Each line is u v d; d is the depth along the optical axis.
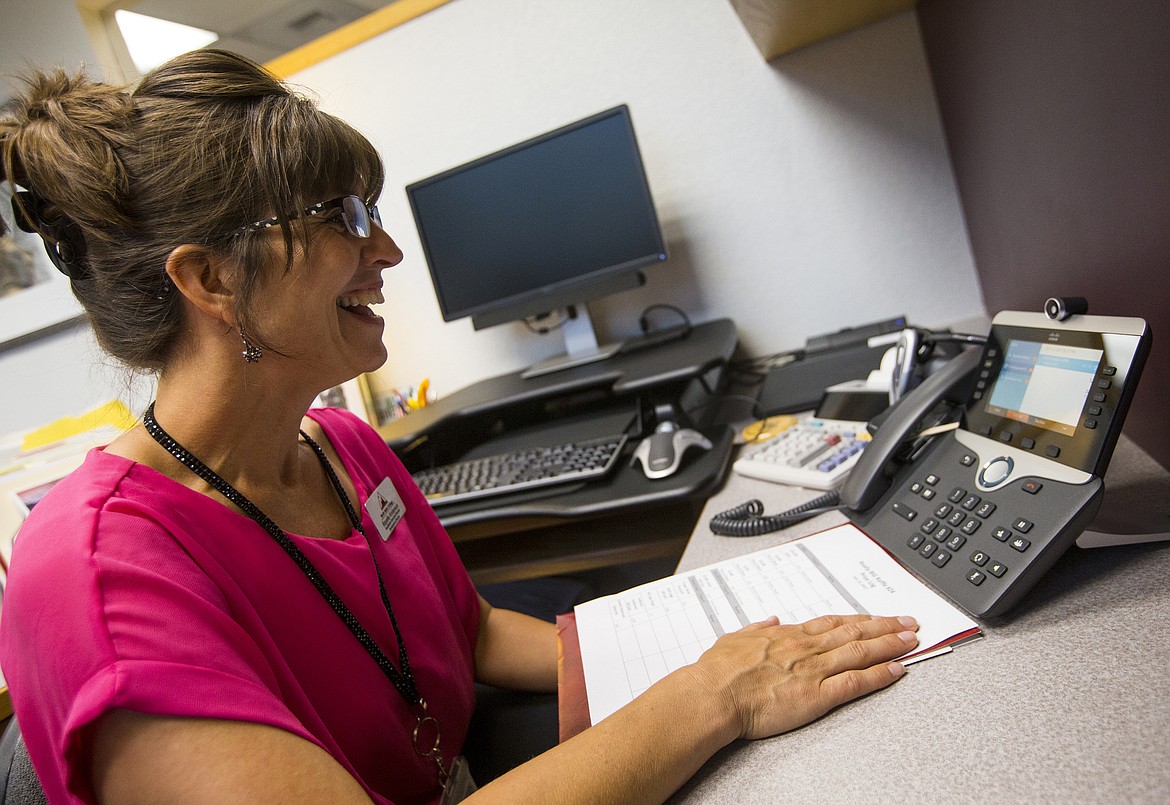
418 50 1.57
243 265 0.56
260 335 0.58
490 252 1.48
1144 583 0.52
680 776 0.47
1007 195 1.00
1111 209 0.65
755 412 1.24
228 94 0.56
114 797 0.44
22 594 0.49
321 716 0.61
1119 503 0.62
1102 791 0.37
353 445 0.82
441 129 1.60
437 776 0.70
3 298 1.67
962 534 0.59
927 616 0.56
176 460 0.60
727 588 0.69
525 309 1.49
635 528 1.19
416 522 0.84
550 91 1.53
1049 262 0.89
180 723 0.44
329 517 0.72
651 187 1.54
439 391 1.76
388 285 1.72
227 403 0.61
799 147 1.45
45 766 0.49
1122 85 0.55
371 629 0.67
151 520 0.53
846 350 1.33
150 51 1.73
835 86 1.40
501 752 0.77
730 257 1.54
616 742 0.48
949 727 0.45
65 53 1.62
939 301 1.47
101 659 0.44
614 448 1.12
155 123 0.54
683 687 0.52
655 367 1.22
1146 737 0.39
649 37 1.46
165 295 0.57
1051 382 0.59
